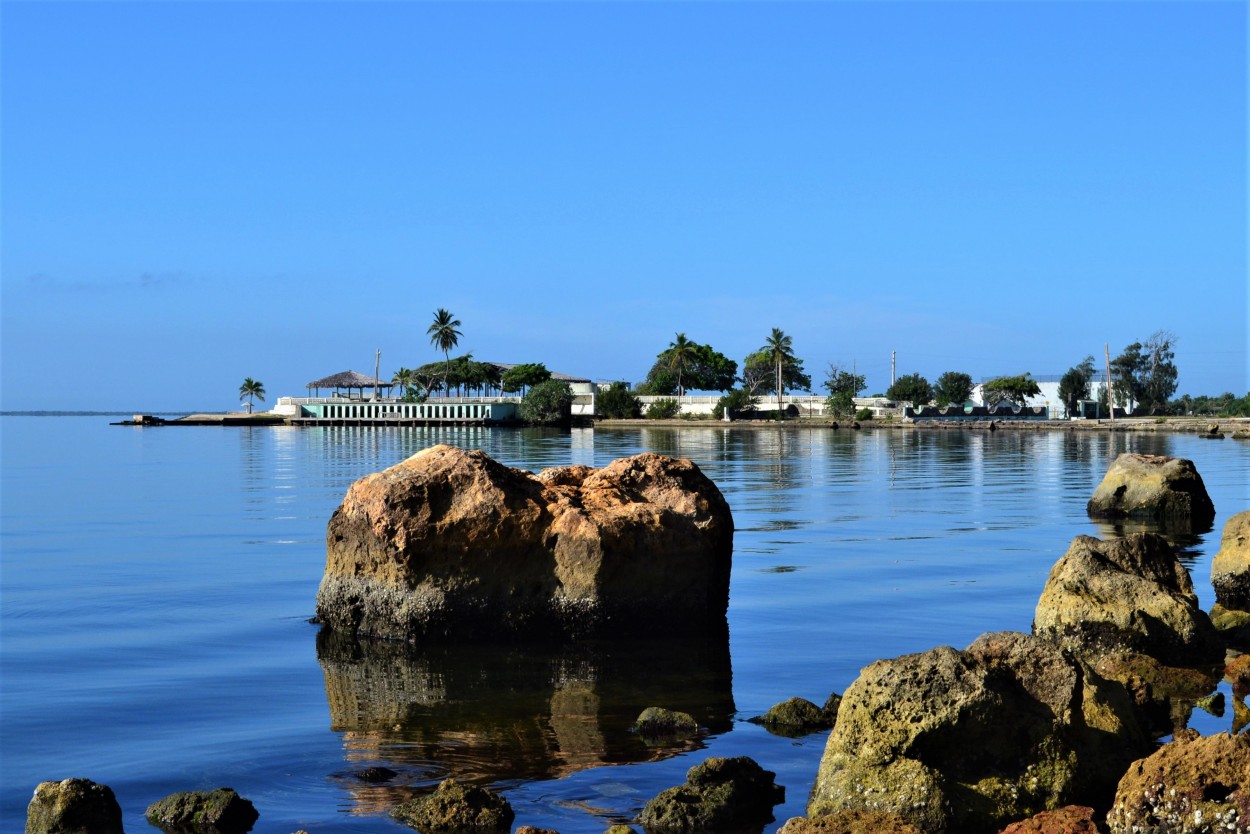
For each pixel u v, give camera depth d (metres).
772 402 162.38
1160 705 14.22
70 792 10.73
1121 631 16.17
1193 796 9.34
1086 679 11.62
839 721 11.00
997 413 152.12
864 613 20.20
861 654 17.27
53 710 14.51
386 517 17.94
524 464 63.50
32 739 13.34
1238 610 19.73
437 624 17.92
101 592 22.56
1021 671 11.27
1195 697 14.79
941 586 22.89
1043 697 11.09
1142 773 9.73
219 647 17.89
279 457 78.94
